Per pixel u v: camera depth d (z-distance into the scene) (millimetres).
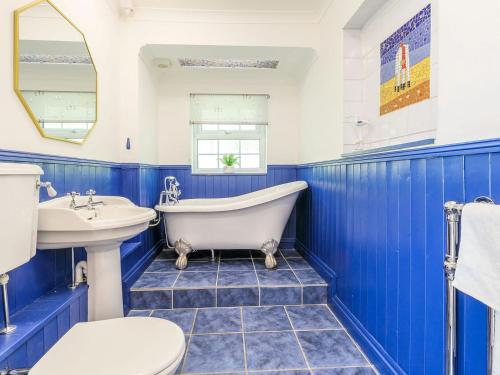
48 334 1215
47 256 1468
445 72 1036
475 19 901
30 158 1334
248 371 1458
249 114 3525
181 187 3473
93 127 2041
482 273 733
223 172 3576
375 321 1526
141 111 2729
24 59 1312
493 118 839
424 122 1424
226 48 2723
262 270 2518
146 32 2621
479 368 867
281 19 2670
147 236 2771
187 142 3480
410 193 1230
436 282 1074
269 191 3092
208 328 1845
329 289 2146
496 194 815
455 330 902
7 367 973
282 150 3570
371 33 1950
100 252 1474
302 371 1457
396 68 1674
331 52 2322
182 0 2477
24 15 1315
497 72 826
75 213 1210
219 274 2412
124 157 2607
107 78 2318
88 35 1979
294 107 3557
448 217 872
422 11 1447
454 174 977
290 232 3396
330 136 2328
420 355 1169
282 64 3203
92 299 1484
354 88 2074
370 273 1584
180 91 3477
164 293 2107
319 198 2539
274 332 1798
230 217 2572
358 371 1458
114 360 874
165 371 866
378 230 1500
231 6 2561
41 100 1436
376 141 1913
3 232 942
